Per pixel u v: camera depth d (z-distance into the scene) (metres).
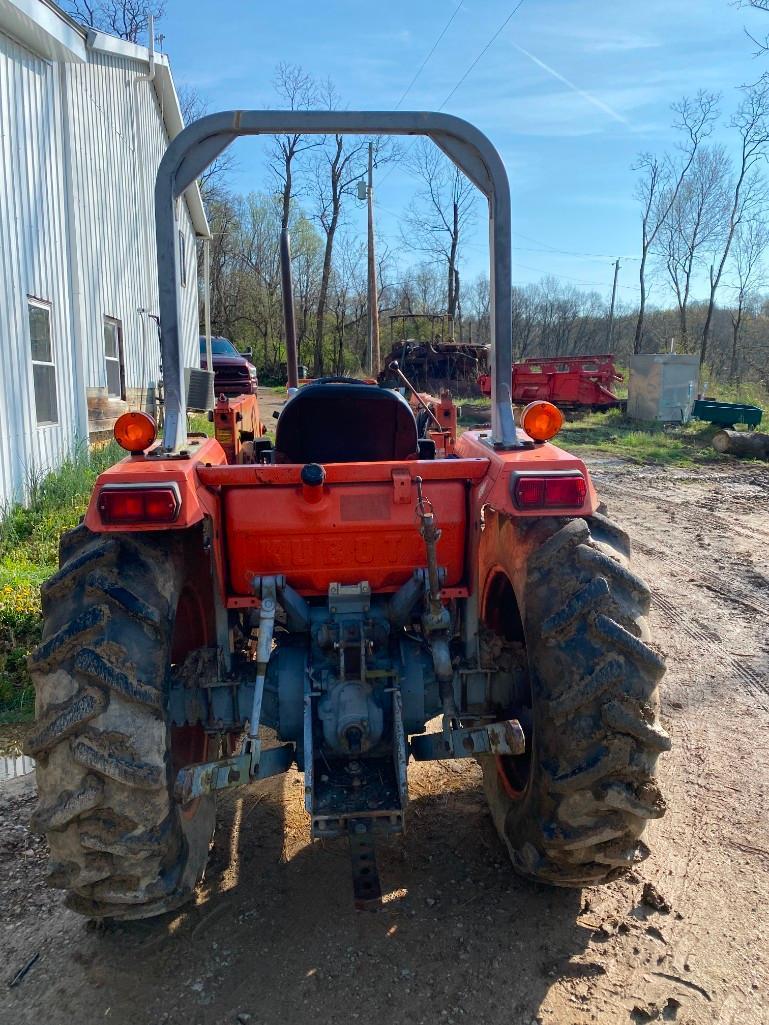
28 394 8.67
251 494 2.73
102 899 2.26
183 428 2.70
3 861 3.05
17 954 2.56
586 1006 2.33
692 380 19.45
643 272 38.78
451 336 31.45
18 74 8.68
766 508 10.01
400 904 2.78
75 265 10.18
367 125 2.61
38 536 7.28
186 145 2.58
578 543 2.43
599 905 2.78
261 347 46.78
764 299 46.38
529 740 2.84
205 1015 2.30
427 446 3.99
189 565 2.69
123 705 2.18
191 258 18.81
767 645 5.37
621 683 2.25
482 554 3.05
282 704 2.71
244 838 3.20
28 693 4.51
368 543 2.79
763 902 2.81
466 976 2.44
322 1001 2.35
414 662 2.79
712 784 3.62
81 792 2.14
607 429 18.45
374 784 2.47
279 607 2.71
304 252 45.56
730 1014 2.31
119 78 12.76
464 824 3.29
